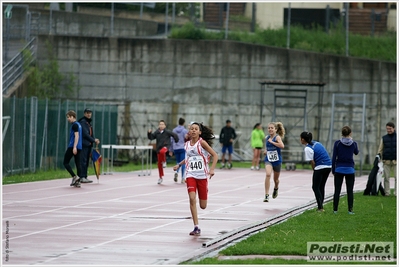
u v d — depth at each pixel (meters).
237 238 30.89
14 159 66.19
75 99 99.88
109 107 89.56
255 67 99.62
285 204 45.16
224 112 99.81
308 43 104.75
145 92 100.19
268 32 105.44
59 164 77.31
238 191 54.34
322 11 122.00
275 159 46.53
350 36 106.25
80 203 44.19
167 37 101.81
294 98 96.00
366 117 99.25
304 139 41.44
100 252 27.30
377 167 52.75
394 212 40.94
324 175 41.72
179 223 35.53
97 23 107.50
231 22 111.38
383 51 103.75
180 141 61.62
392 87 99.00
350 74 99.31
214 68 99.88
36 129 70.81
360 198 50.25
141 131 100.19
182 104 100.25
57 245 28.86
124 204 43.94
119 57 100.25
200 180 32.31
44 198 46.75
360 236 31.47
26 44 95.81
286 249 27.55
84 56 100.19
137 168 81.38
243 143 99.75
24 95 92.19
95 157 59.53
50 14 101.44
